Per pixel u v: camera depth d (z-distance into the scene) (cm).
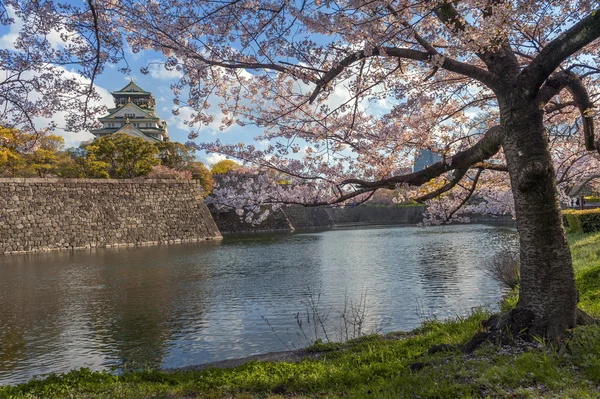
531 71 503
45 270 2208
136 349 916
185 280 1803
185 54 590
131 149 4697
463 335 675
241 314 1190
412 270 1895
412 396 426
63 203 3725
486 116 830
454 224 5903
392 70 640
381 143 726
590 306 700
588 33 454
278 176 735
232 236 4953
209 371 638
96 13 541
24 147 596
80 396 524
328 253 2800
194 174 5456
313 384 540
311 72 601
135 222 4072
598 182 1659
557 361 442
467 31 495
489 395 391
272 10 516
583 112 567
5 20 519
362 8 500
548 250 512
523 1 458
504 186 980
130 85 8162
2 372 799
